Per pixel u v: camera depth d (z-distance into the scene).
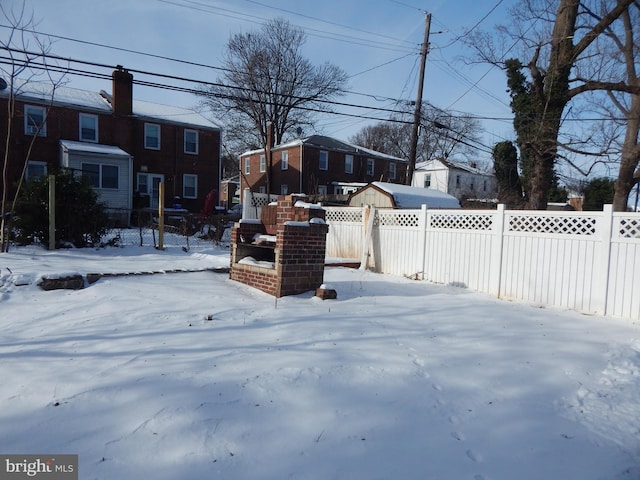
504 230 7.50
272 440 2.54
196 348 4.00
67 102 21.45
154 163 24.28
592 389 3.51
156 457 2.33
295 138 37.09
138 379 3.26
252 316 5.20
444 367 3.80
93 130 22.27
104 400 2.92
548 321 5.66
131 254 10.88
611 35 11.91
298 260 6.57
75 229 11.30
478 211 7.91
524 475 2.37
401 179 37.28
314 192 28.75
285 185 32.31
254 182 35.59
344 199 18.69
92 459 2.30
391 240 9.54
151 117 23.91
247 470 2.26
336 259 10.05
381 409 2.99
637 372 3.85
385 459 2.43
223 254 10.89
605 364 4.06
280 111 35.56
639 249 6.00
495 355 4.17
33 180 11.35
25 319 5.02
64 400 2.92
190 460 2.31
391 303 6.29
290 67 34.66
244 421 2.72
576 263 6.62
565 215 6.75
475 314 5.80
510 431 2.82
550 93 12.11
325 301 6.23
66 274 6.65
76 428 2.59
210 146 26.22
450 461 2.46
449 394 3.29
